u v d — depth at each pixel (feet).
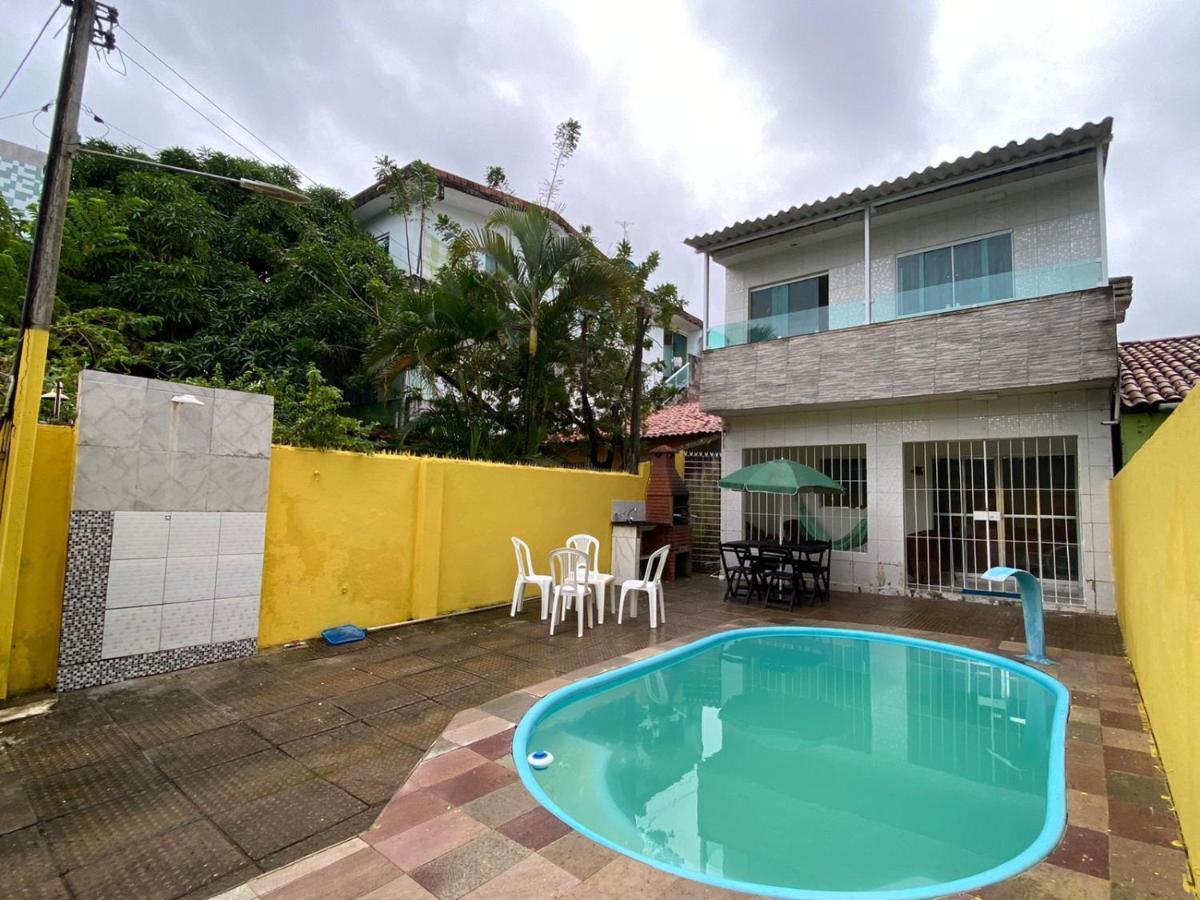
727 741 14.89
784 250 37.65
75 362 24.12
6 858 8.47
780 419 35.50
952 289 28.50
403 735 12.96
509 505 27.76
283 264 44.09
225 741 12.49
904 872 9.40
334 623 20.81
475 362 35.96
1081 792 10.69
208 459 17.48
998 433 28.58
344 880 8.07
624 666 18.21
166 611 16.56
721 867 9.48
